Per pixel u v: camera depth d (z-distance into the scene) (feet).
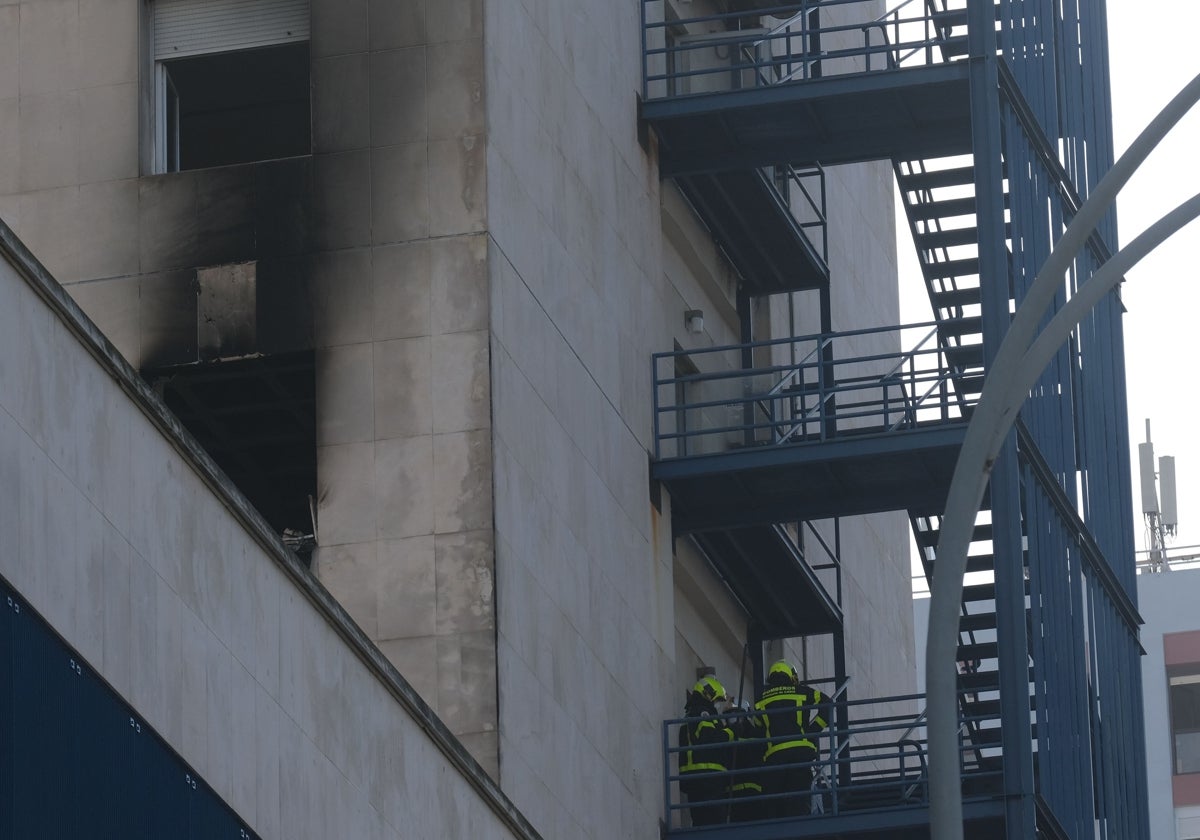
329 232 171.94
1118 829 222.89
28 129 179.52
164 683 101.45
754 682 240.32
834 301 280.92
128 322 174.09
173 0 181.88
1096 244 238.48
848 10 290.56
